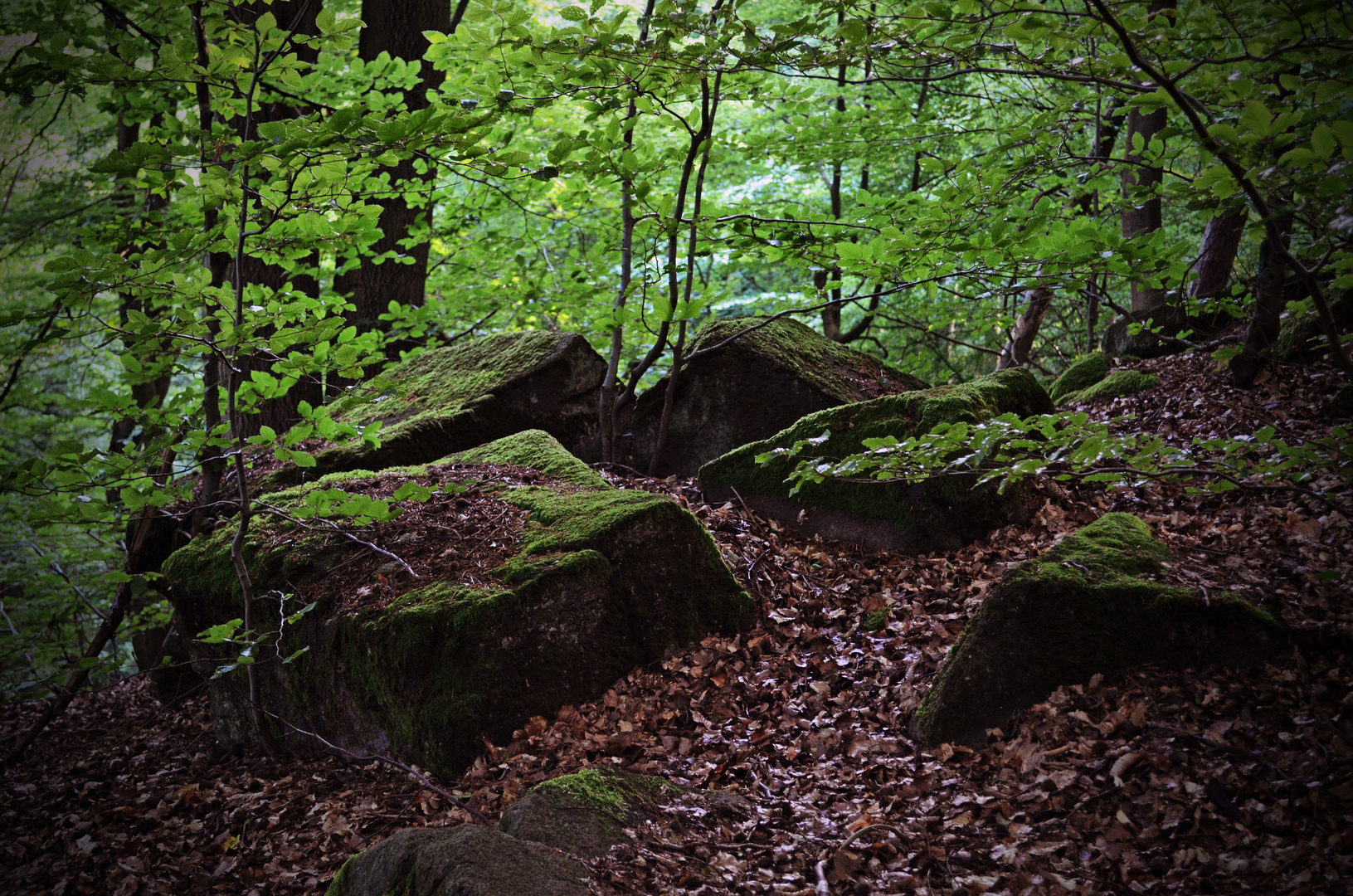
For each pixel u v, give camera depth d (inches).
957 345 571.2
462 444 271.7
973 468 128.3
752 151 303.7
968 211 207.3
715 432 281.4
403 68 296.7
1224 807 116.9
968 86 458.6
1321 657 136.9
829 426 241.8
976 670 150.4
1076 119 244.8
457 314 407.5
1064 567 155.4
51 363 463.2
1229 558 170.1
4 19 226.2
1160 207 357.4
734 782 149.6
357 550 201.0
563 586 178.2
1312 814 112.1
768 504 243.1
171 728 239.6
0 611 342.6
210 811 178.1
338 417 306.5
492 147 179.3
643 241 271.7
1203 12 124.9
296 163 168.6
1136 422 288.4
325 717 191.6
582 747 162.1
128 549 269.6
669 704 174.7
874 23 158.2
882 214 238.4
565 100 377.1
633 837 125.8
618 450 286.7
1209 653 142.3
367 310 363.3
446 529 201.5
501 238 378.0
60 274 154.1
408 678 173.3
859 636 188.1
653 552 190.7
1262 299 260.2
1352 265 119.2
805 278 472.1
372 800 164.6
